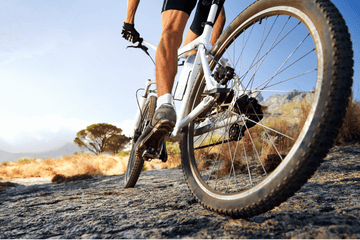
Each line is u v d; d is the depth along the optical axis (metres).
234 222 0.82
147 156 1.33
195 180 1.25
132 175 2.02
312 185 1.36
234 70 1.17
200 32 1.63
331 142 0.62
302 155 0.65
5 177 10.17
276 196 0.70
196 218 0.91
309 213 0.84
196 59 1.41
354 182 1.33
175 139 1.46
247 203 0.79
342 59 0.63
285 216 0.82
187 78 1.48
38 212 1.19
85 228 0.87
